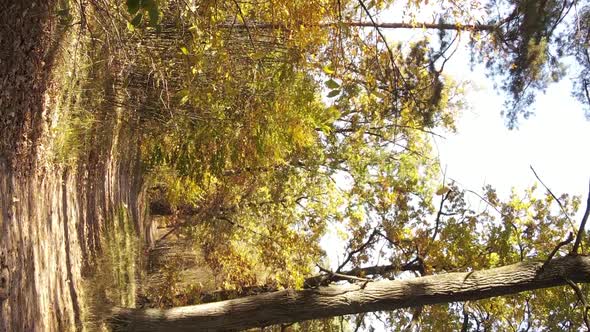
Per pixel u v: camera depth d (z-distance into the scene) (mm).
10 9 5906
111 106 9266
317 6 7797
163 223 19234
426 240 11430
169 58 8938
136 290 11117
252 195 14633
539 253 11266
